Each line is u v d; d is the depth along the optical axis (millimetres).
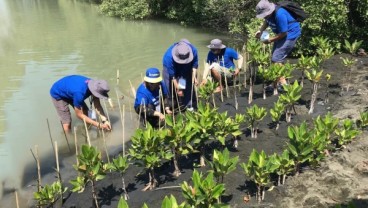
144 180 4879
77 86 6355
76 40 14195
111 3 19469
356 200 3910
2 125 7223
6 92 8906
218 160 3928
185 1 16922
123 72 10133
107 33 15469
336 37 9211
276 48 7332
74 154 6164
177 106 7293
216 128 4902
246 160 4996
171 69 6809
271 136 5539
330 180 4219
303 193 4117
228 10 13234
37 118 7488
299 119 5906
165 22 17766
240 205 4090
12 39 14664
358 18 9742
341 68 8211
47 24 17844
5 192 5230
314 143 4355
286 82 7367
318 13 8805
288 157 4203
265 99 6980
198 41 13602
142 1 18469
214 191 3498
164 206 3100
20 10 22938
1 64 11227
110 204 4469
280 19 6977
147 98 6520
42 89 9016
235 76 7652
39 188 4867
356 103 6188
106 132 6797
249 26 11305
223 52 7949
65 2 26188
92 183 4312
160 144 4547
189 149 4801
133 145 4441
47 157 6109
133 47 12883
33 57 11906
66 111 6777
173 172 4910
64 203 4652
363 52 9141
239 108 6832
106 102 8109
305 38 9273
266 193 4207
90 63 11062
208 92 6691
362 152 4719
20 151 6301
